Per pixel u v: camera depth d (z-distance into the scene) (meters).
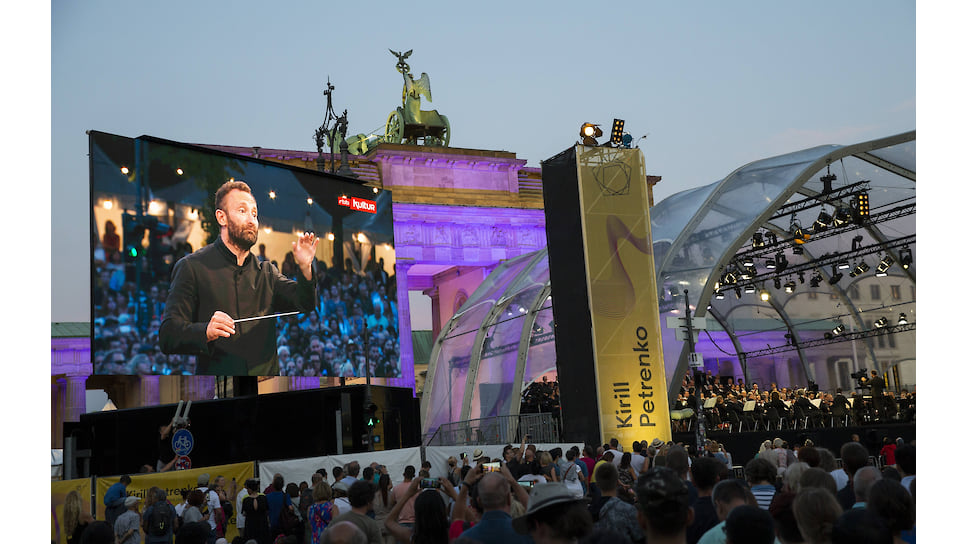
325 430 30.62
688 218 34.47
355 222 40.03
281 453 31.00
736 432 32.62
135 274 31.05
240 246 34.66
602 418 27.42
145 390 60.41
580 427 28.20
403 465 20.36
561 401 29.19
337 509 11.59
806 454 9.45
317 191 38.47
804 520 5.49
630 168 29.94
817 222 36.94
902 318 43.16
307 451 30.70
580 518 5.69
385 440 32.00
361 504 8.69
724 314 48.41
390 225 42.03
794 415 32.84
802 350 47.62
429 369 46.09
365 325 39.50
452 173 67.56
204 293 33.03
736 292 45.62
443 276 71.12
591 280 28.45
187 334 32.22
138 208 31.47
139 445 31.75
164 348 31.44
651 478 5.50
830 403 35.12
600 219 29.11
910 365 43.38
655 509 5.41
